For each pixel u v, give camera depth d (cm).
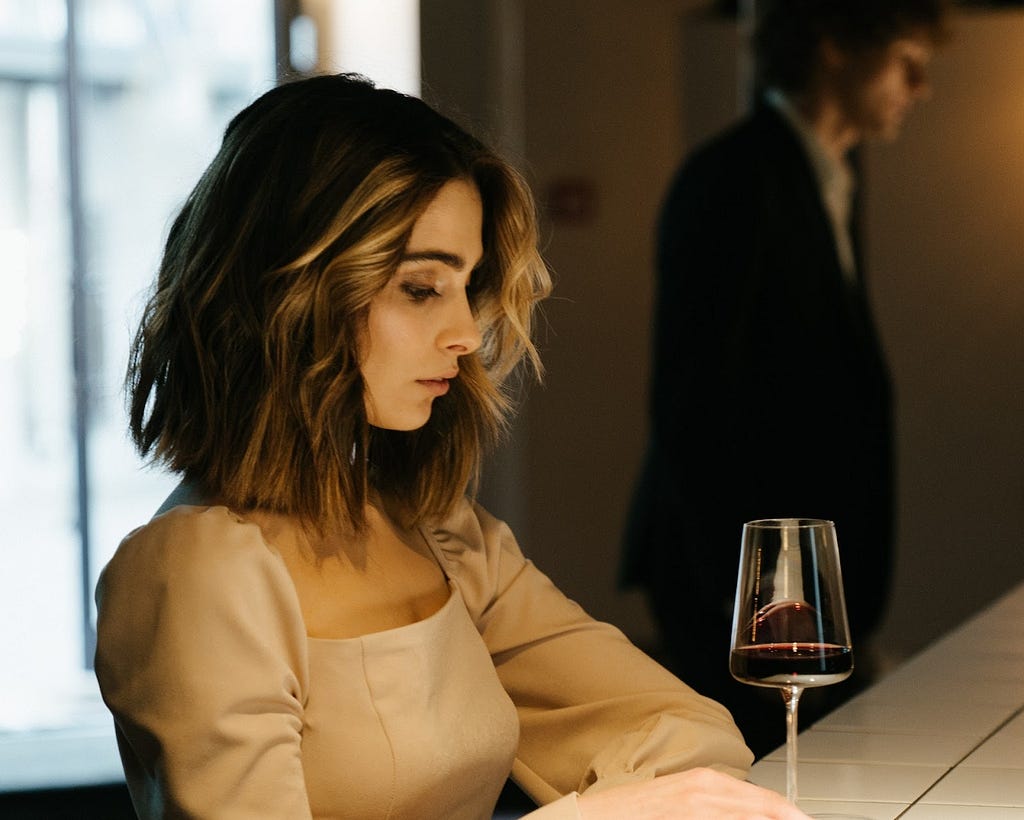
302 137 137
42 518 635
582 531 577
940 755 165
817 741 173
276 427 137
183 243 141
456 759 143
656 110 577
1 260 584
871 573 303
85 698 493
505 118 542
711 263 285
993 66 514
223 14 580
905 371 531
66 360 582
